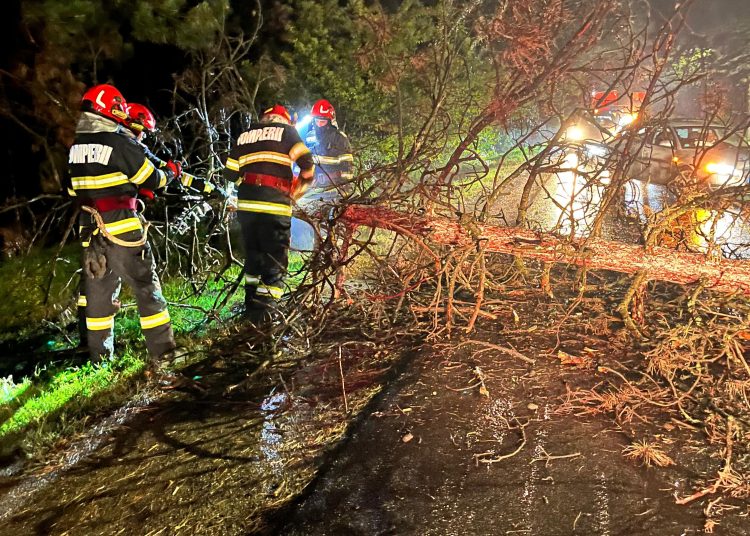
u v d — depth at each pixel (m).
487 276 5.07
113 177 3.90
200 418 3.46
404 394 3.46
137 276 4.03
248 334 4.46
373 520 2.48
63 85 6.33
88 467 3.06
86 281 4.12
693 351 3.52
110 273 4.13
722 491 2.57
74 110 6.32
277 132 4.52
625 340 3.98
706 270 3.62
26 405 3.71
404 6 9.52
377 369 3.87
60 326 5.18
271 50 9.69
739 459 2.78
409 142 9.22
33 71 6.24
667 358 3.50
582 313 4.43
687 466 2.74
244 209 4.57
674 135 5.27
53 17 5.95
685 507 2.48
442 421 3.18
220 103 6.81
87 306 4.15
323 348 4.23
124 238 3.96
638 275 3.88
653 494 2.56
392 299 4.96
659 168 7.98
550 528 2.39
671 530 2.35
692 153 7.68
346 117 9.68
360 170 6.27
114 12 6.70
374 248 6.54
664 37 4.34
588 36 4.44
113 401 3.73
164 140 6.04
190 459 3.06
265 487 2.79
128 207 4.00
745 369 3.42
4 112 6.07
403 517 2.48
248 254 4.62
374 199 4.52
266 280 4.62
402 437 3.05
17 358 4.59
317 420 3.33
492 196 4.97
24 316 5.35
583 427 3.06
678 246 4.75
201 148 6.46
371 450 2.97
